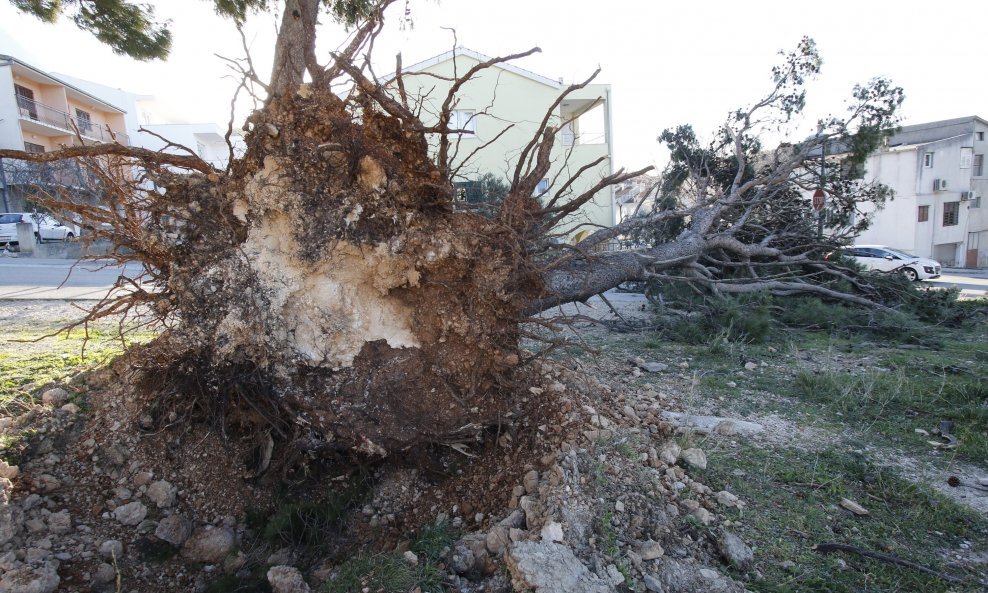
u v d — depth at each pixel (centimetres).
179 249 336
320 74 363
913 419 456
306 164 335
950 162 2764
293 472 327
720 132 1113
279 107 341
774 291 854
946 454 393
